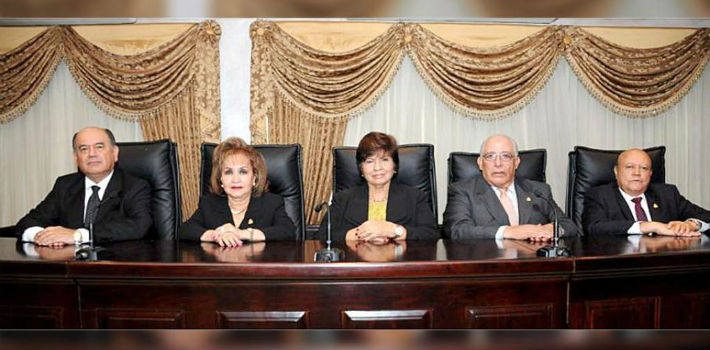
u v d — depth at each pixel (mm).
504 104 3426
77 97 3547
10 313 1443
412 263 1380
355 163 2578
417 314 1404
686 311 1580
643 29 3480
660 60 3477
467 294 1419
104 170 2244
